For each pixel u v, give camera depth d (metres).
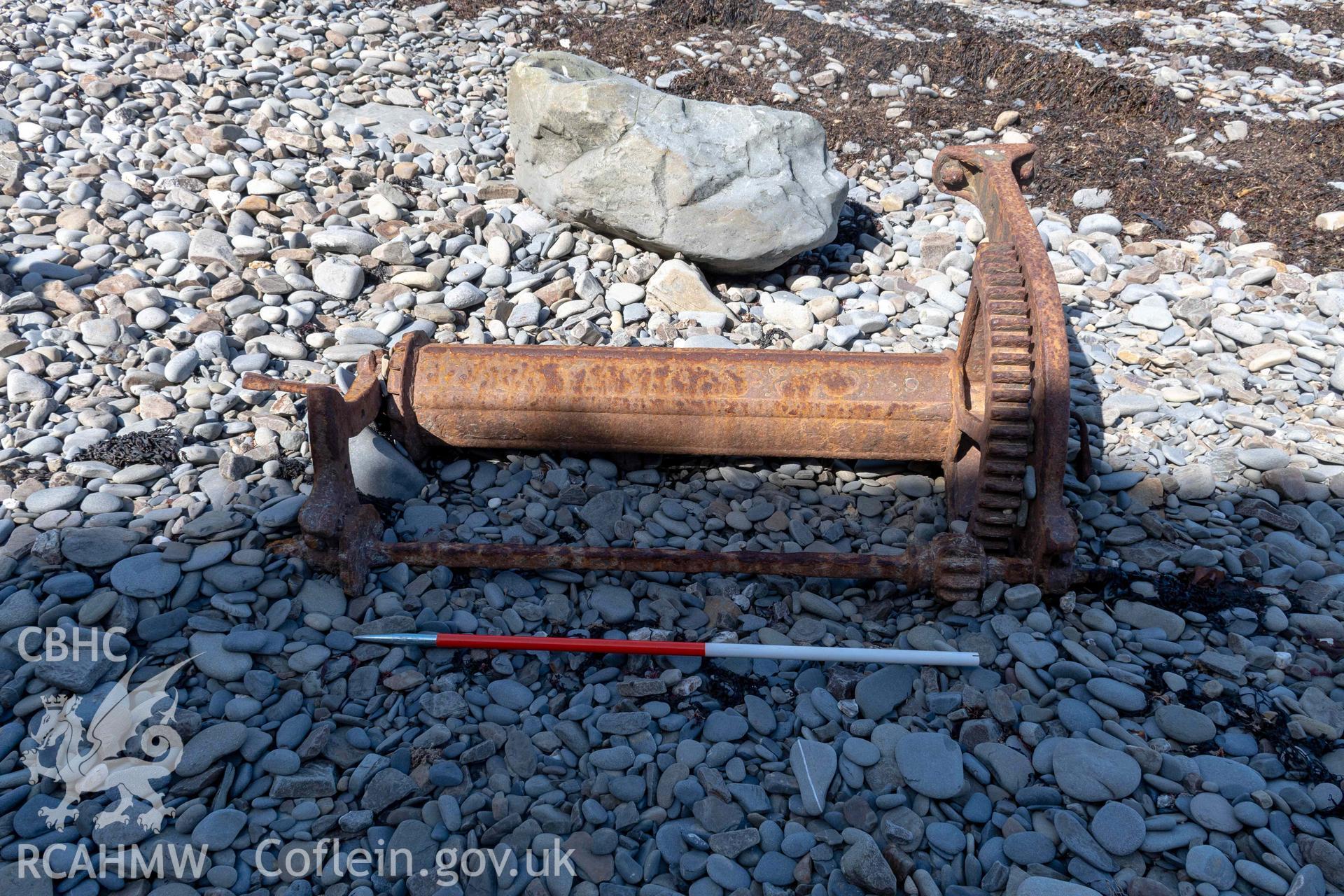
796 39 7.27
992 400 2.84
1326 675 2.80
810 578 3.10
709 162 4.38
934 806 2.43
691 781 2.45
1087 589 3.06
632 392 3.30
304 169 5.11
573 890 2.23
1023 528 3.07
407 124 5.80
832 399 3.27
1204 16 8.21
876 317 4.38
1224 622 2.98
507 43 7.06
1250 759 2.54
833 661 2.81
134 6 6.49
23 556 2.99
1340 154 5.91
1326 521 3.39
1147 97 6.53
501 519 3.32
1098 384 4.09
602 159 4.41
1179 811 2.40
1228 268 4.93
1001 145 3.46
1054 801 2.43
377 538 3.08
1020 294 2.92
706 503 3.47
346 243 4.45
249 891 2.20
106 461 3.38
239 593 2.90
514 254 4.61
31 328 3.88
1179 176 5.73
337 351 3.96
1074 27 7.83
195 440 3.54
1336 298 4.55
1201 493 3.51
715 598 3.05
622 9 7.65
